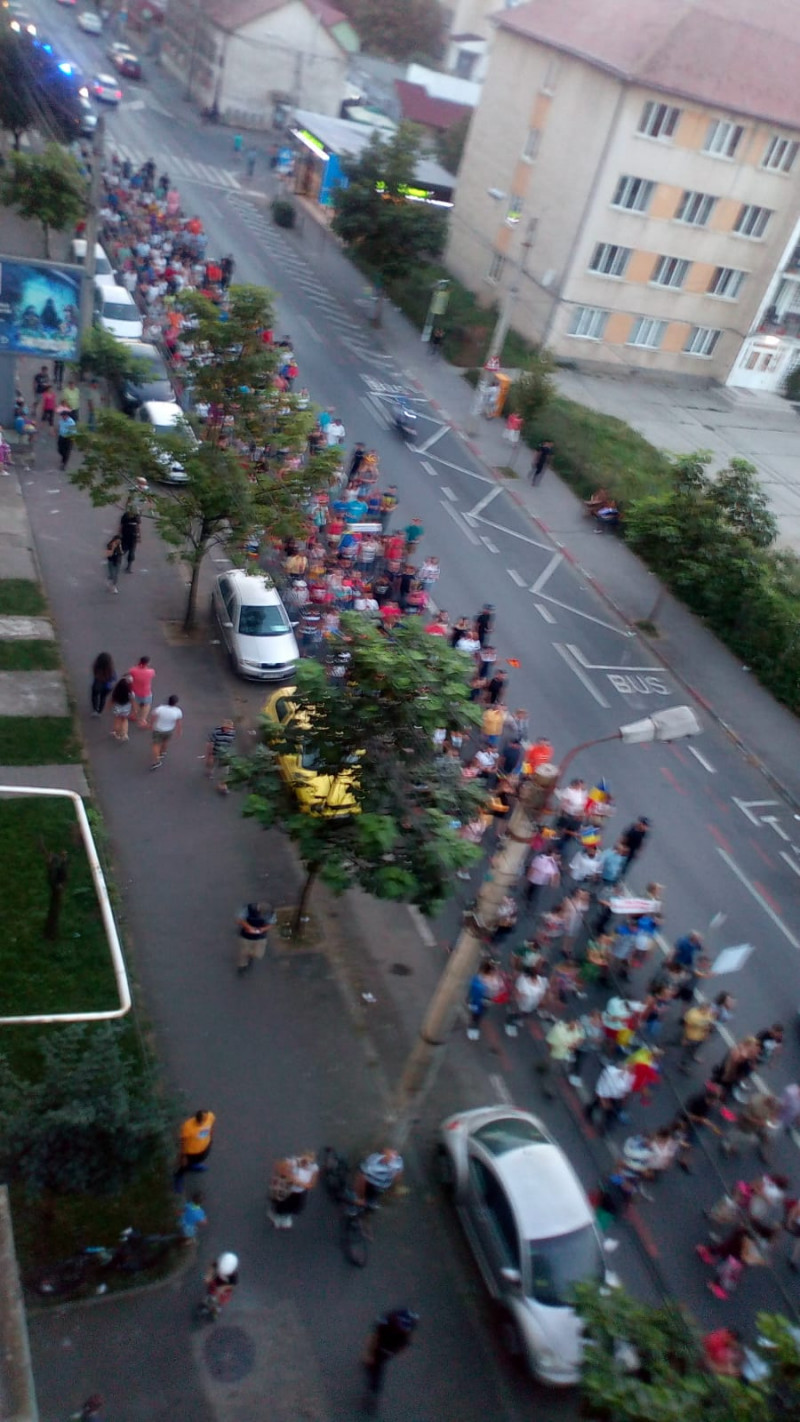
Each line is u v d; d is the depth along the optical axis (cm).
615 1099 1442
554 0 4569
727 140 4212
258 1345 1126
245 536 2088
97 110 6134
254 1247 1219
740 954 1585
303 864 1777
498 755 2019
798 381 4981
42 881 1579
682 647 2827
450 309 4656
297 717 1455
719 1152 1484
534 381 3575
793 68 4288
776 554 3089
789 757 2495
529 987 1544
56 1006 1400
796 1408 874
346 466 3125
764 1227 1334
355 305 4569
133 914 1595
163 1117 1154
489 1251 1231
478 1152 1289
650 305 4562
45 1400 1030
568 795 1933
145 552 2541
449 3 9062
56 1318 1099
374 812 1281
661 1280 1298
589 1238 1212
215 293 3734
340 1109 1403
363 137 5900
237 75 6838
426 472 3325
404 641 1370
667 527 2720
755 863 2109
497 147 4703
